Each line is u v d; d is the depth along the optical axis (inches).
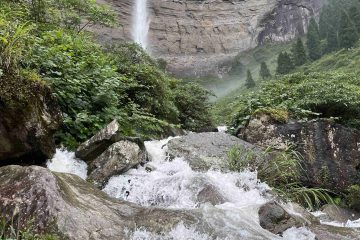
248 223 152.3
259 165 235.5
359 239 170.4
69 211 131.6
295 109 311.1
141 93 363.6
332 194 254.2
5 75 162.7
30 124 167.3
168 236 134.8
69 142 212.2
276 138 280.8
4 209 124.3
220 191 186.1
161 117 391.9
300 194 233.0
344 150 268.5
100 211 143.2
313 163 260.1
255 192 203.8
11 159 166.6
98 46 397.4
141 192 185.5
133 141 212.1
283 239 147.4
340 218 222.8
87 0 421.7
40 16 348.8
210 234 137.8
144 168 210.4
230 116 378.6
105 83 245.1
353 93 311.0
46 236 119.5
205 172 217.2
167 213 148.3
